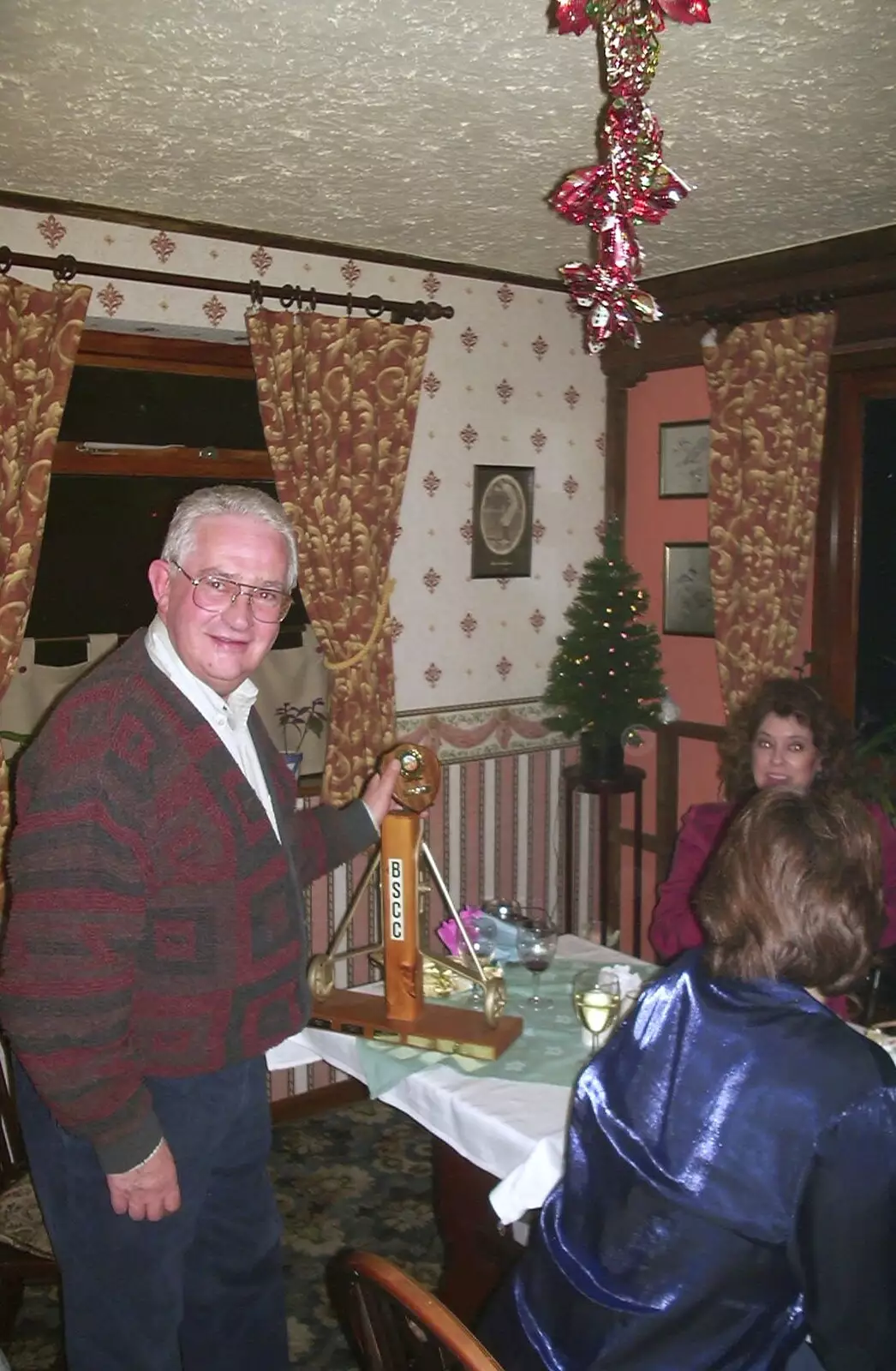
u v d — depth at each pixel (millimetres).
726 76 1789
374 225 2730
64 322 2342
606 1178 1178
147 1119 1443
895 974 2664
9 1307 2123
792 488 2896
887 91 1850
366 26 1622
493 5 1559
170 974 1485
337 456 2809
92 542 2742
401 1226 2533
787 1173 1073
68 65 1760
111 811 1398
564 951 2203
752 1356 1102
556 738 3613
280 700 3035
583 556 3621
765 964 1158
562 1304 1172
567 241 2893
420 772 1926
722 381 2971
